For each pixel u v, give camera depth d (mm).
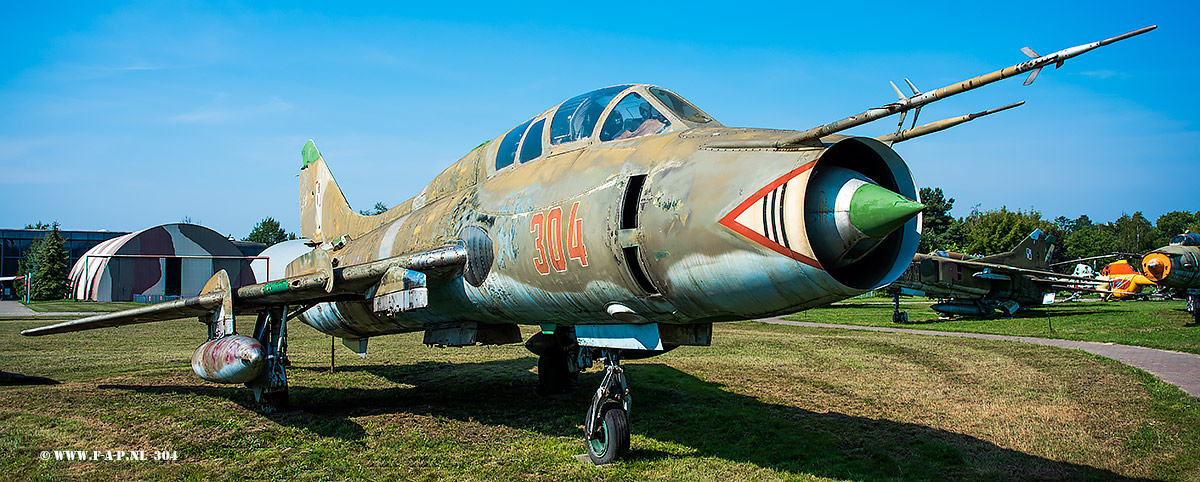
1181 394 11219
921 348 18312
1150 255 26531
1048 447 8070
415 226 9492
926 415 9844
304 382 12695
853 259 5336
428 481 6602
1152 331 22422
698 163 5828
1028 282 33906
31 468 6656
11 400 9844
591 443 7375
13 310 42781
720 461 7359
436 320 9359
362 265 8680
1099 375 13391
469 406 10383
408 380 13141
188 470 6727
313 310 11727
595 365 15297
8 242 83500
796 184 5027
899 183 5527
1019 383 12586
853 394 11508
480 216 7809
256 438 7949
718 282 5527
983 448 8031
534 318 7754
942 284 31438
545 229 6777
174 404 9805
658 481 6645
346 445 7812
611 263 6117
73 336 22219
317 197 15836
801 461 7430
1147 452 7859
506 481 6617
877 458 7562
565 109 7969
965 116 5016
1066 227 128750
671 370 14250
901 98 4801
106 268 56938
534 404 10594
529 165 7863
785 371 14156
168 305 9914
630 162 6410
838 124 4863
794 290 5234
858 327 27609
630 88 7617
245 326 27750
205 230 61188
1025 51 4312
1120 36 4012
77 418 8695
